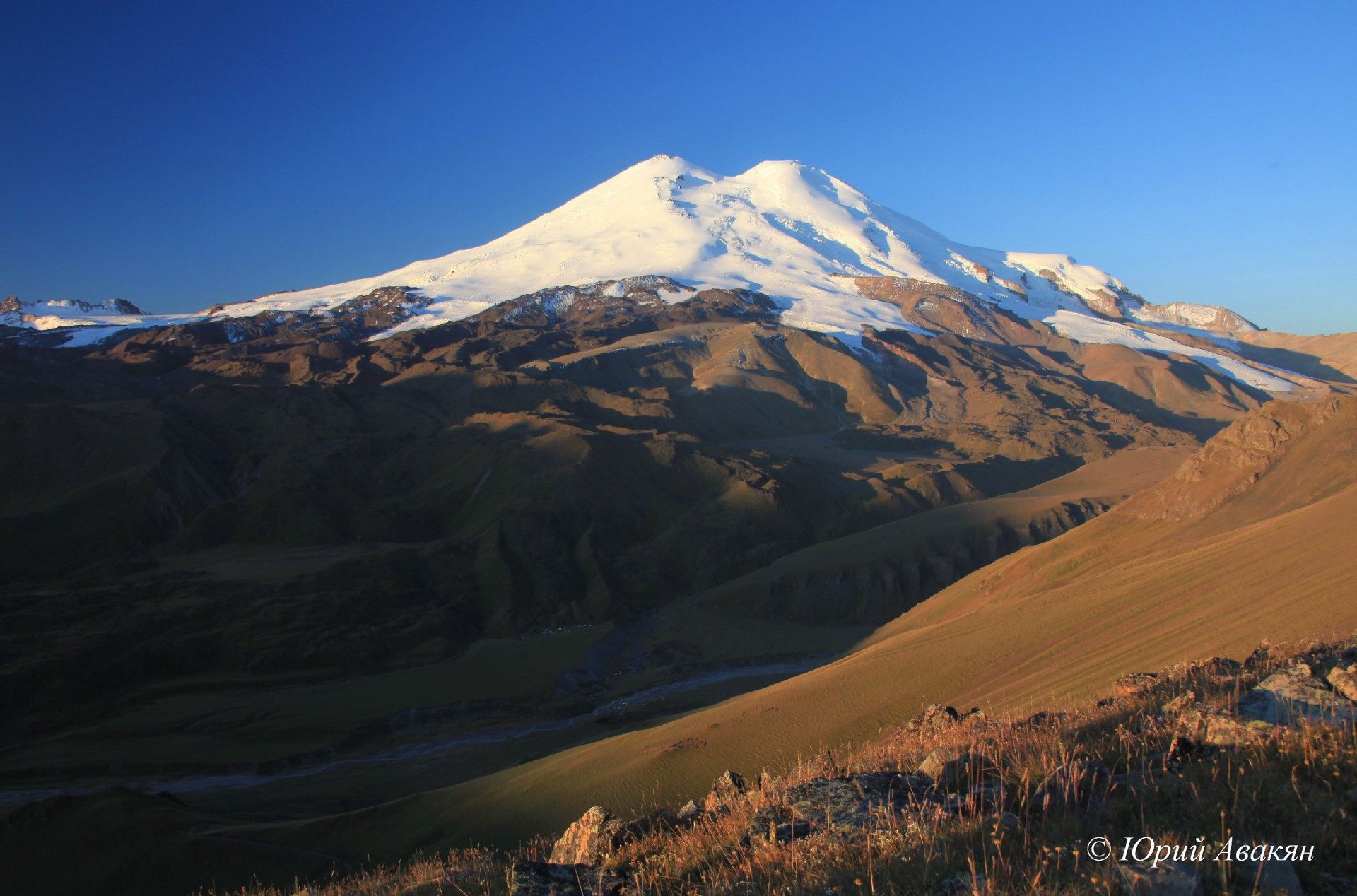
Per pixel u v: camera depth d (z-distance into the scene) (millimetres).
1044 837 5797
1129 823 5773
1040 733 8789
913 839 6066
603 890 7141
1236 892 4707
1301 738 6266
